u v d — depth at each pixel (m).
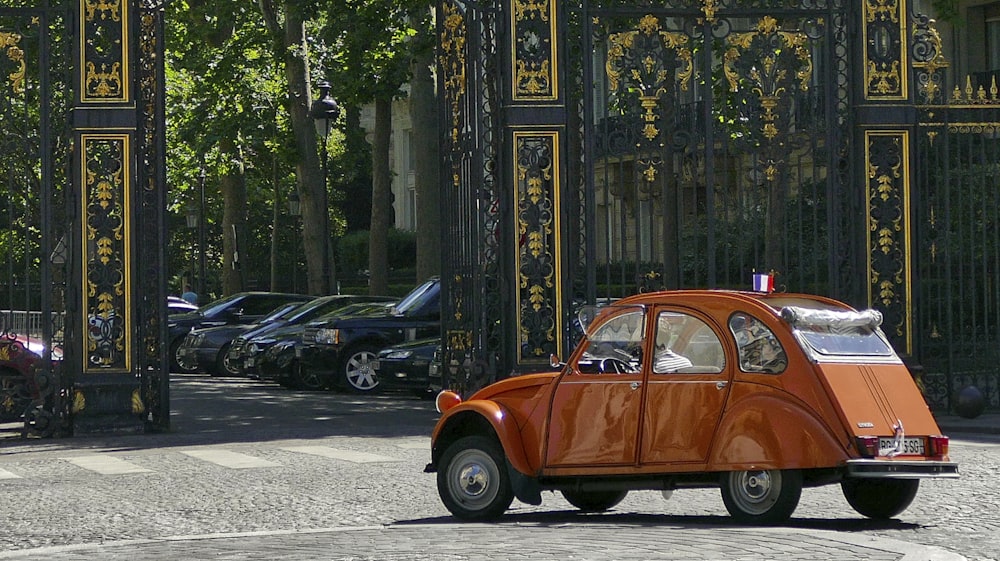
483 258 24.78
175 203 70.69
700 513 15.07
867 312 13.81
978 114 25.75
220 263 86.19
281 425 26.05
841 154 25.62
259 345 38.84
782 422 13.10
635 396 13.95
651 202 24.55
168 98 51.66
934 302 31.33
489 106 24.97
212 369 43.75
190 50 52.72
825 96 25.58
